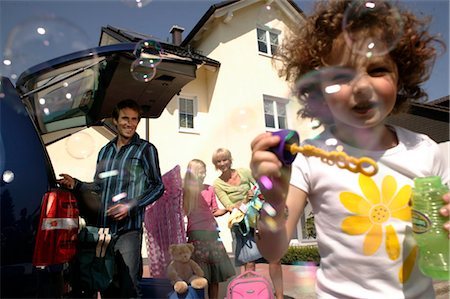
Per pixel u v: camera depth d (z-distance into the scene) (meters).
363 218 0.95
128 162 1.86
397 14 1.14
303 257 4.29
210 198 2.45
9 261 1.17
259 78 6.79
